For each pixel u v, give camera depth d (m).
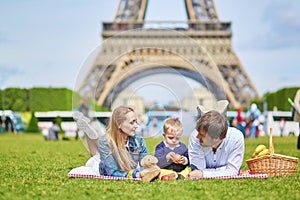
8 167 14.13
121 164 10.88
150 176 10.32
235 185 9.67
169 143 11.05
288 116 53.91
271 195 8.66
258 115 41.56
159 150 11.05
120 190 9.20
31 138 46.28
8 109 79.81
